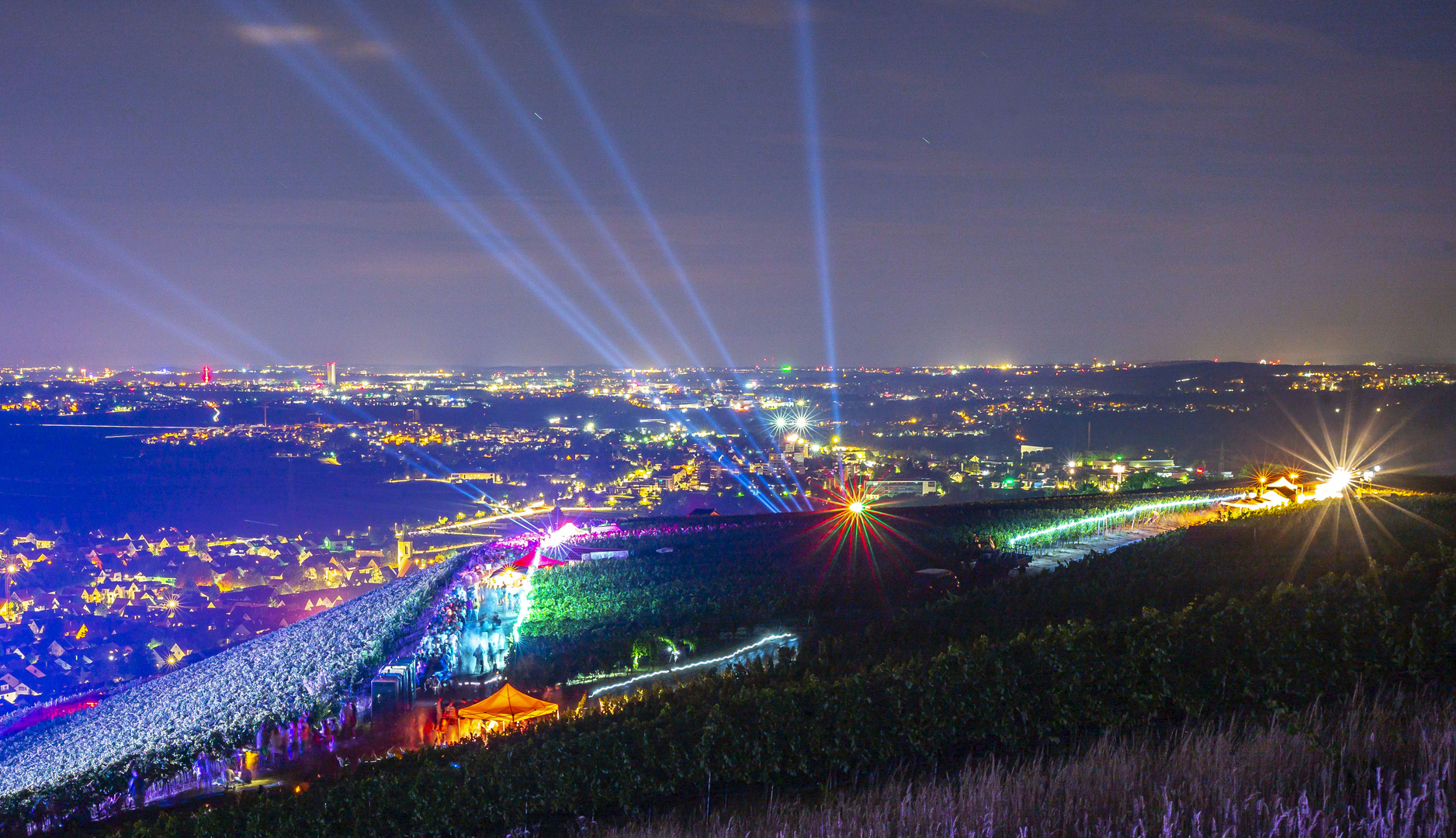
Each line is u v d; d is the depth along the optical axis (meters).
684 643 28.36
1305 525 33.06
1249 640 15.42
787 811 13.27
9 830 21.70
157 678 47.16
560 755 16.05
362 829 16.17
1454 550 21.81
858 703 15.53
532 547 45.84
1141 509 52.62
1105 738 12.80
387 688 26.52
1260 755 10.36
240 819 17.19
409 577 52.88
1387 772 9.70
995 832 9.93
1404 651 14.73
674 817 14.49
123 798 22.39
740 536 46.66
